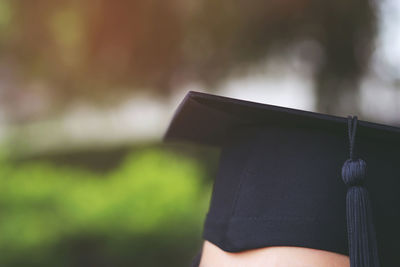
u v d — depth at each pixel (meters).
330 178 1.02
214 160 6.56
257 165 1.08
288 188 1.02
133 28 4.62
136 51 4.74
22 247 4.40
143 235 4.53
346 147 1.03
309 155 1.04
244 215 1.04
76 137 8.87
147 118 8.87
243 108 1.05
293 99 6.29
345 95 4.91
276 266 0.96
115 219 4.55
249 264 1.00
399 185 1.03
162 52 4.77
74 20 4.68
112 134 8.97
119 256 4.52
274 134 1.08
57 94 5.45
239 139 1.15
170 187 4.61
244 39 4.75
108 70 4.91
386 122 5.29
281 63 5.06
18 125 7.73
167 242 4.54
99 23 4.63
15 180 4.94
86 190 4.72
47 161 8.45
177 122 1.31
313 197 1.00
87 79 5.05
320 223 0.98
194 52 4.85
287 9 4.56
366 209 0.93
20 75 5.61
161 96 5.30
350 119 0.98
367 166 1.03
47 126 8.45
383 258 0.97
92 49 4.77
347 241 0.97
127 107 6.27
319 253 0.96
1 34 4.98
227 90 5.61
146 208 4.55
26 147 8.06
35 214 4.50
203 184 5.91
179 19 4.56
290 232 0.98
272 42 4.81
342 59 4.81
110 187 4.78
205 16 4.54
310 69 5.05
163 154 6.48
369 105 5.20
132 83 5.02
